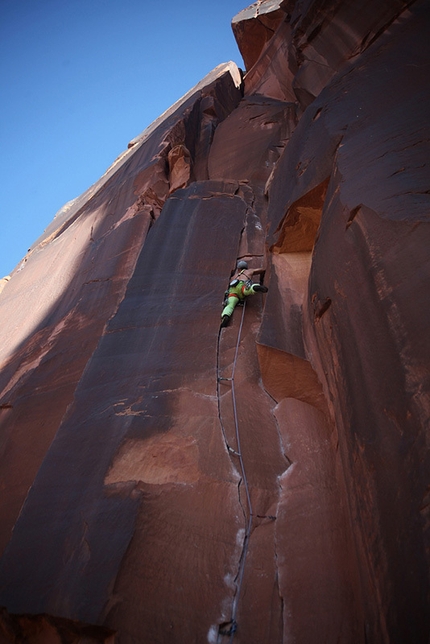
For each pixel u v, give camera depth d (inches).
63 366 250.1
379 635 117.9
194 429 190.9
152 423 192.4
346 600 141.1
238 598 149.7
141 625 139.3
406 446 119.7
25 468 204.1
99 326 261.9
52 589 148.7
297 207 242.8
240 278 265.4
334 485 171.6
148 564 150.6
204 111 501.0
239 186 349.7
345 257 171.0
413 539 109.8
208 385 211.0
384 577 119.9
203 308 251.8
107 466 179.6
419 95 200.5
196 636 140.4
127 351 234.2
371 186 173.2
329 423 190.4
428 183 155.6
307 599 145.2
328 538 157.2
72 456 190.9
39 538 165.3
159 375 215.3
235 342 235.5
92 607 140.3
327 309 186.4
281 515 169.0
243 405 205.6
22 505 186.1
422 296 128.1
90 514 165.5
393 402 128.2
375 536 127.3
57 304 330.3
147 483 171.8
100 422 200.4
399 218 148.4
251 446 189.9
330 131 234.4
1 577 157.3
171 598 145.8
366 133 206.8
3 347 342.6
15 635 149.0
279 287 243.3
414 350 124.4
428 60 214.5
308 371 205.0
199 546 158.2
